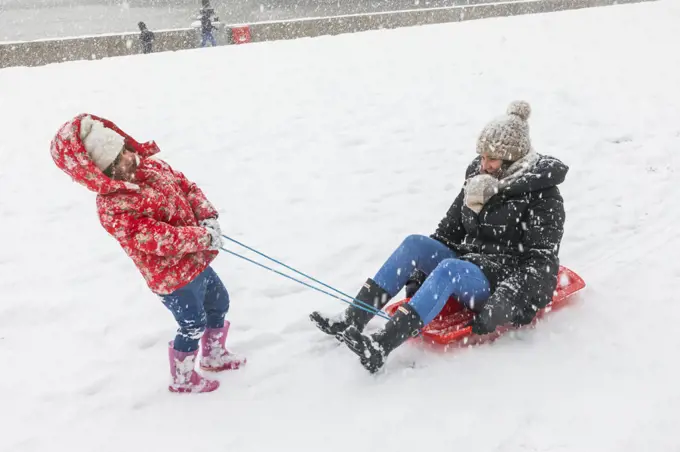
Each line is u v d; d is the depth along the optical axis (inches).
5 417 130.2
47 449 121.8
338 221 212.8
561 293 154.6
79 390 137.2
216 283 135.9
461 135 284.8
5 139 283.6
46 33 818.8
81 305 168.7
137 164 121.0
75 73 378.6
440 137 283.1
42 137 285.6
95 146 113.2
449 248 155.9
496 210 145.3
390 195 231.3
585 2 685.3
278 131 291.4
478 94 335.6
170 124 299.6
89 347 151.9
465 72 371.6
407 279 145.5
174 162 261.0
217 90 345.7
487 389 132.3
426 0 911.7
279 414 128.9
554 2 679.7
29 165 258.5
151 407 131.9
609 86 342.0
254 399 133.3
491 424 122.8
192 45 579.8
